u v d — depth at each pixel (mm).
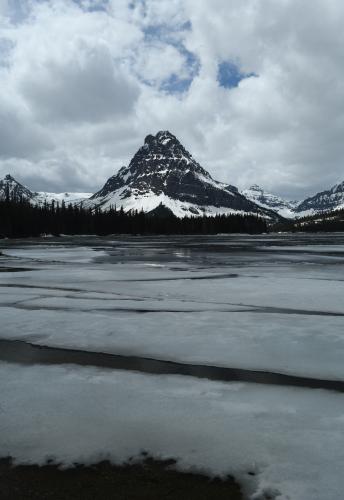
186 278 22375
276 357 8594
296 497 4051
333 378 7414
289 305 14391
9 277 23125
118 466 4664
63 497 4152
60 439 5246
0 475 4535
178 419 5762
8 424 5648
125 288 18672
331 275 23594
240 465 4625
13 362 8398
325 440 5121
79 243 78250
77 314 12852
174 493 4191
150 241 88875
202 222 187625
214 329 10883
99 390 6875
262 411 6020
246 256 40281
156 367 8062
